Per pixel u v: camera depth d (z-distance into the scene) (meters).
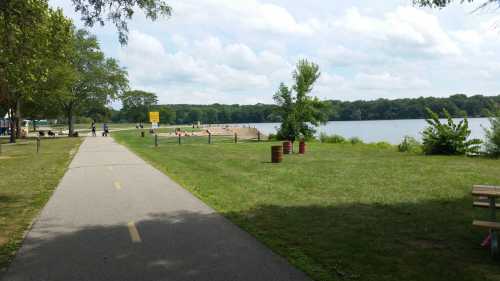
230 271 5.46
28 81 26.66
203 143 37.94
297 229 7.58
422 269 5.55
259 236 7.11
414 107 133.50
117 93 63.25
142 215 8.70
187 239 6.93
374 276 5.30
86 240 6.88
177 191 11.65
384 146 31.14
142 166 18.09
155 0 11.27
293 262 5.79
